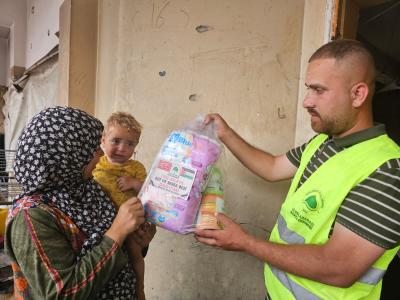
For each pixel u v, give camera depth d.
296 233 1.02
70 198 0.94
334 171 0.94
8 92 6.27
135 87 2.20
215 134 1.36
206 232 1.02
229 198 1.81
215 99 1.83
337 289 0.95
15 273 0.90
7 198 2.68
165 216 1.01
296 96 1.58
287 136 1.61
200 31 1.87
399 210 0.82
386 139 0.95
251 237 0.99
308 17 1.52
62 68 2.78
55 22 4.04
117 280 1.01
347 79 0.93
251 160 1.36
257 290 1.74
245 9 1.70
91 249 0.90
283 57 1.60
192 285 1.98
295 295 1.02
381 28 2.17
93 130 0.96
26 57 5.88
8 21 5.78
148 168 2.14
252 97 1.70
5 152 3.67
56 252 0.83
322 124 0.98
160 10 2.04
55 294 0.79
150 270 2.16
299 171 1.14
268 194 1.70
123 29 2.26
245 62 1.71
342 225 0.87
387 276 2.33
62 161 0.88
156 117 2.10
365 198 0.85
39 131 0.86
